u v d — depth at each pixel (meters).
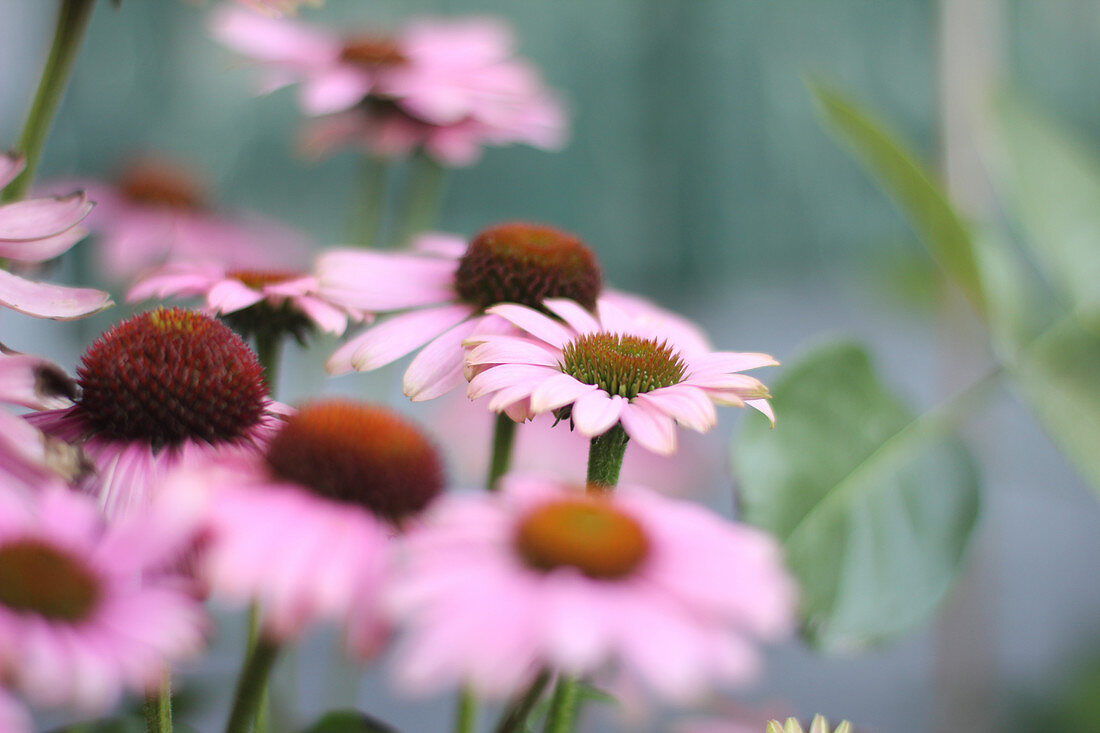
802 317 2.72
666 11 2.74
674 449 0.65
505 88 1.04
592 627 0.60
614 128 2.73
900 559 0.77
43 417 0.66
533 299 0.75
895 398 0.79
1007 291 0.82
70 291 0.66
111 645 0.62
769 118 2.80
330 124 1.04
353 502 0.63
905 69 2.68
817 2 2.73
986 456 1.00
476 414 1.07
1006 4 2.49
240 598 0.61
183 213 1.49
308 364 0.87
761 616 0.61
